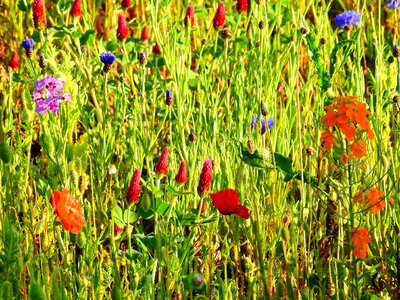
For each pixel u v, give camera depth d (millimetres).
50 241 1927
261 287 1827
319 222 1947
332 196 1955
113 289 1702
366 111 1799
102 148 2064
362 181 2012
